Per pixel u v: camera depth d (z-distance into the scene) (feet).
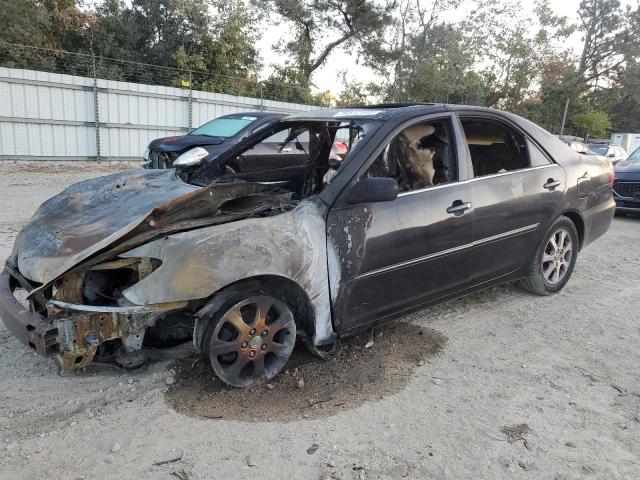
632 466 8.65
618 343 13.38
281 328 10.75
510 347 12.98
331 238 10.88
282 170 15.61
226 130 31.14
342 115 13.16
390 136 11.88
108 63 70.38
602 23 147.33
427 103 13.99
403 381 11.13
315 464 8.46
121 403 10.02
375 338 13.12
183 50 73.82
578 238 16.89
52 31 70.13
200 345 10.05
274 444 8.92
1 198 30.55
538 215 14.71
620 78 151.74
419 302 12.58
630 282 18.51
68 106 51.13
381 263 11.49
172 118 58.08
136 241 9.43
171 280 9.23
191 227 9.89
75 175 43.52
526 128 15.07
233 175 14.88
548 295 16.47
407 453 8.80
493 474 8.37
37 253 10.18
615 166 32.24
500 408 10.23
